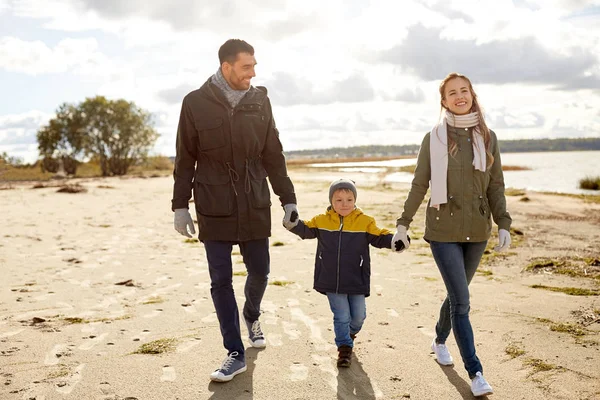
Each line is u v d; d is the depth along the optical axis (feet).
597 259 23.77
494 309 16.55
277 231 35.04
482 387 10.39
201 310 16.90
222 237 11.89
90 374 11.68
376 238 12.01
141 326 15.23
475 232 11.10
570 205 51.01
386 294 18.74
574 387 10.82
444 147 11.19
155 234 34.35
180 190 12.22
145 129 178.19
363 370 11.87
